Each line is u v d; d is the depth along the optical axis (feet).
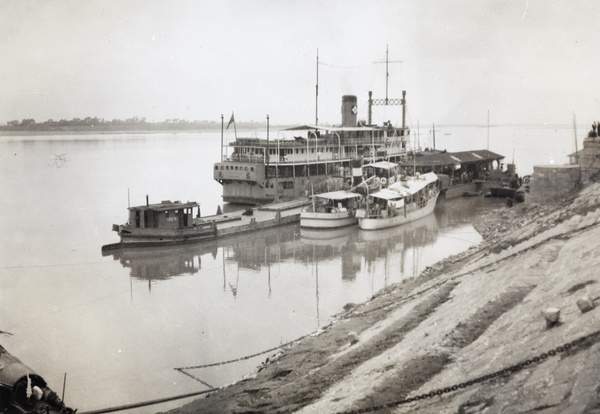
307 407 63.67
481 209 254.47
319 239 199.41
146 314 122.83
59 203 273.95
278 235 207.41
